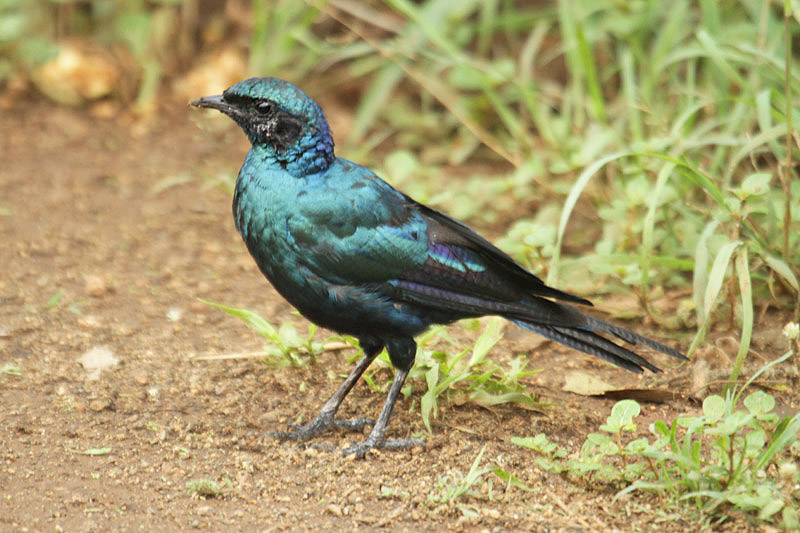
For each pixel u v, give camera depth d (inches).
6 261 496.7
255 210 358.9
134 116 644.7
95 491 327.9
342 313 362.6
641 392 399.9
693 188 516.4
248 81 363.9
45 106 645.9
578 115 573.0
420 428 375.2
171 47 682.2
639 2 595.8
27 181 571.5
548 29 650.8
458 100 629.0
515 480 334.3
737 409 392.2
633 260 452.1
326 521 316.8
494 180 575.8
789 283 444.1
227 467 346.3
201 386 400.2
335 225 353.1
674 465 342.0
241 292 482.9
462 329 453.1
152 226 537.6
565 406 394.3
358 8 675.4
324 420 374.3
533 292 377.7
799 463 343.0
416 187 523.5
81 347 427.5
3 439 355.9
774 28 566.3
